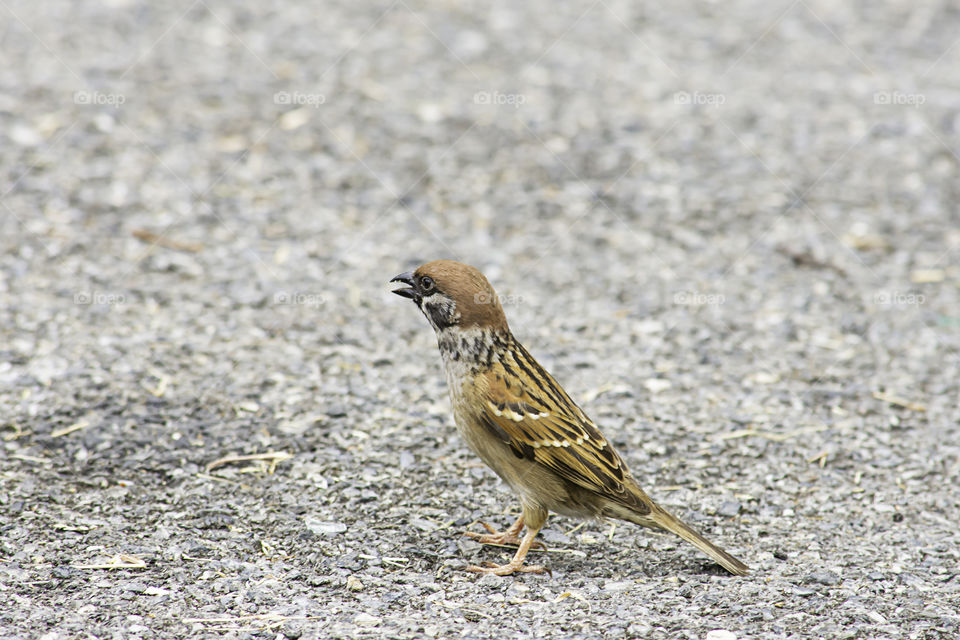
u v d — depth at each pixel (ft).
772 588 25.31
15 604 23.15
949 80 65.41
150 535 26.89
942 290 44.55
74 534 26.63
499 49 66.74
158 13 67.67
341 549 26.78
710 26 73.31
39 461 30.17
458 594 24.85
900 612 24.08
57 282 41.14
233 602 23.81
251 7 70.33
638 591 25.16
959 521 29.45
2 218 44.88
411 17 71.20
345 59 63.31
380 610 23.75
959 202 51.70
